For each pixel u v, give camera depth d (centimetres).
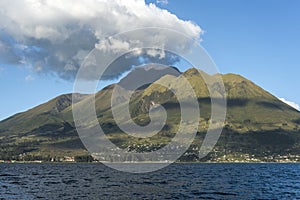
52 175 15625
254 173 17325
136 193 8038
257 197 7656
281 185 10525
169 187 9475
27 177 14188
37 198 7275
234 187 9719
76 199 7094
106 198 7225
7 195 7788
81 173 17125
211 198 7356
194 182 11256
